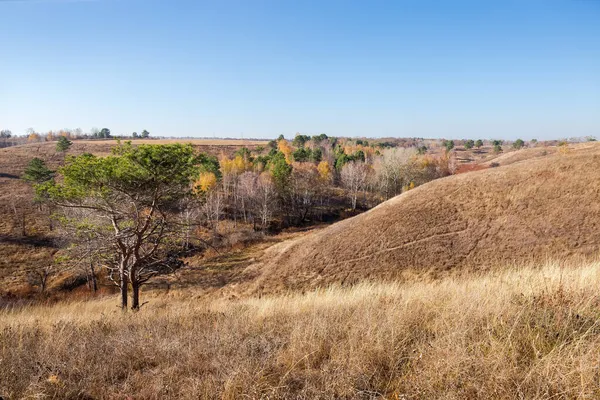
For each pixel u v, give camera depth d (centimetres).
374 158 9094
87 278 3450
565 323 381
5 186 6166
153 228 1409
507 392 285
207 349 452
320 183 7344
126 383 377
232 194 6825
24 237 4397
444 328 423
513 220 2795
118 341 509
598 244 2256
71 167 1183
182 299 2792
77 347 493
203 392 338
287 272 3114
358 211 6644
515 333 376
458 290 641
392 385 337
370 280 2611
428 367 339
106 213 1383
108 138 16788
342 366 364
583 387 271
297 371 378
